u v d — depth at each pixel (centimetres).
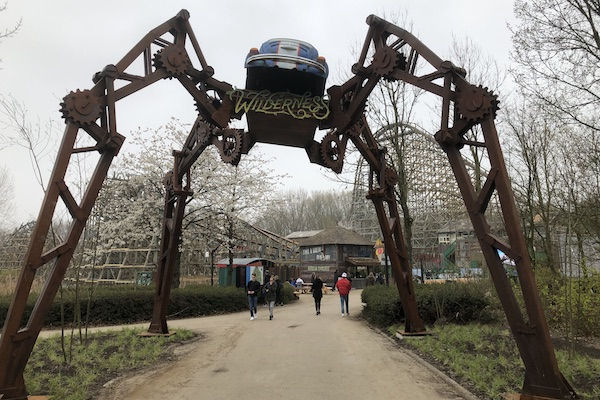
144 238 2411
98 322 1461
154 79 663
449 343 880
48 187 532
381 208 1013
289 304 2466
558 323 1007
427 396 563
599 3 955
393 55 679
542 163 1240
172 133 2347
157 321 1052
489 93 555
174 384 634
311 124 752
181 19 703
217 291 1931
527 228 1327
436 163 2352
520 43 1097
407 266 1032
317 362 785
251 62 709
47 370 700
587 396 513
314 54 729
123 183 2259
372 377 668
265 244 4153
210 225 2373
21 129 1059
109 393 589
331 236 5003
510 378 605
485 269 1318
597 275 970
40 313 514
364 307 1645
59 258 535
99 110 577
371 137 1013
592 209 1078
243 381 651
